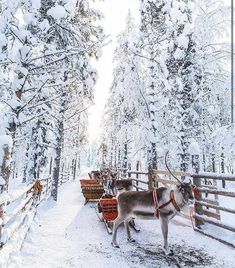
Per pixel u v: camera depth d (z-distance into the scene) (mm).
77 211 12461
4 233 5215
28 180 16719
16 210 6438
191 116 14617
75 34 9227
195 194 8758
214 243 7301
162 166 16922
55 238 7938
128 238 7629
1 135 6031
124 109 17656
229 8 14562
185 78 14727
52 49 7668
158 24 14258
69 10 7488
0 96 7840
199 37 14609
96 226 9406
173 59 14922
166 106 15867
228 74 15148
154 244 7383
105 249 6988
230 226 7117
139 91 15141
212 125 15461
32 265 5828
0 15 6918
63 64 9250
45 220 10430
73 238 7969
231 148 11828
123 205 7340
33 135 16141
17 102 7020
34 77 8664
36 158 16609
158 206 6898
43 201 15023
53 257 6391
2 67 8117
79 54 8305
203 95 14992
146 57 14273
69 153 35906
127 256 6504
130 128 17234
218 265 5938
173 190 6906
